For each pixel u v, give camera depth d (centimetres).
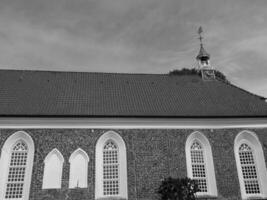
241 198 2172
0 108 2120
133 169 2138
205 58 3234
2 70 2742
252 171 2298
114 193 2106
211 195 2164
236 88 2945
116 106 2370
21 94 2370
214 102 2606
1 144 2031
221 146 2311
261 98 2762
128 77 2989
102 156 2175
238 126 2386
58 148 2098
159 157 2197
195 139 2334
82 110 2239
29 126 2108
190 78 3141
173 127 2308
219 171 2236
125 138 2217
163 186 2038
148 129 2270
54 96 2414
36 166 2025
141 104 2459
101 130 2203
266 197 2197
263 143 2345
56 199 1977
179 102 2564
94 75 2931
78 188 2030
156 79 3028
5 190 1966
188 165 2216
